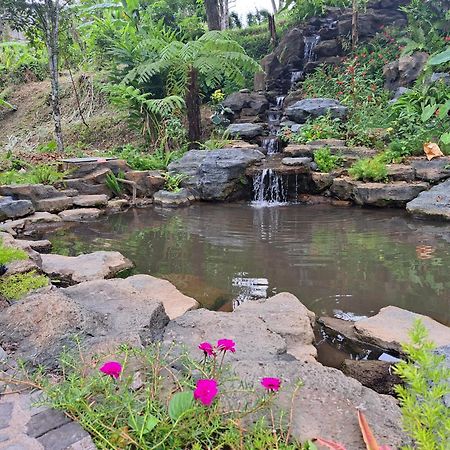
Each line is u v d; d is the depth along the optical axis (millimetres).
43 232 5434
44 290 2484
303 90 11203
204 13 15203
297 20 13516
